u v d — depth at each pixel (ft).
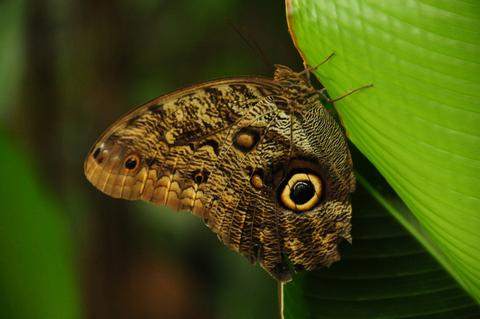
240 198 2.68
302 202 2.68
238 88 2.66
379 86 2.50
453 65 2.46
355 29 2.49
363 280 2.71
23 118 3.55
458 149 2.49
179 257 4.33
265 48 4.09
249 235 2.69
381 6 2.47
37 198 2.62
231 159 2.67
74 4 3.57
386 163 2.56
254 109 2.67
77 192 3.76
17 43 3.50
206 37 4.04
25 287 2.63
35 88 3.54
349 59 2.50
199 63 4.08
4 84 3.51
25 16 3.50
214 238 4.33
